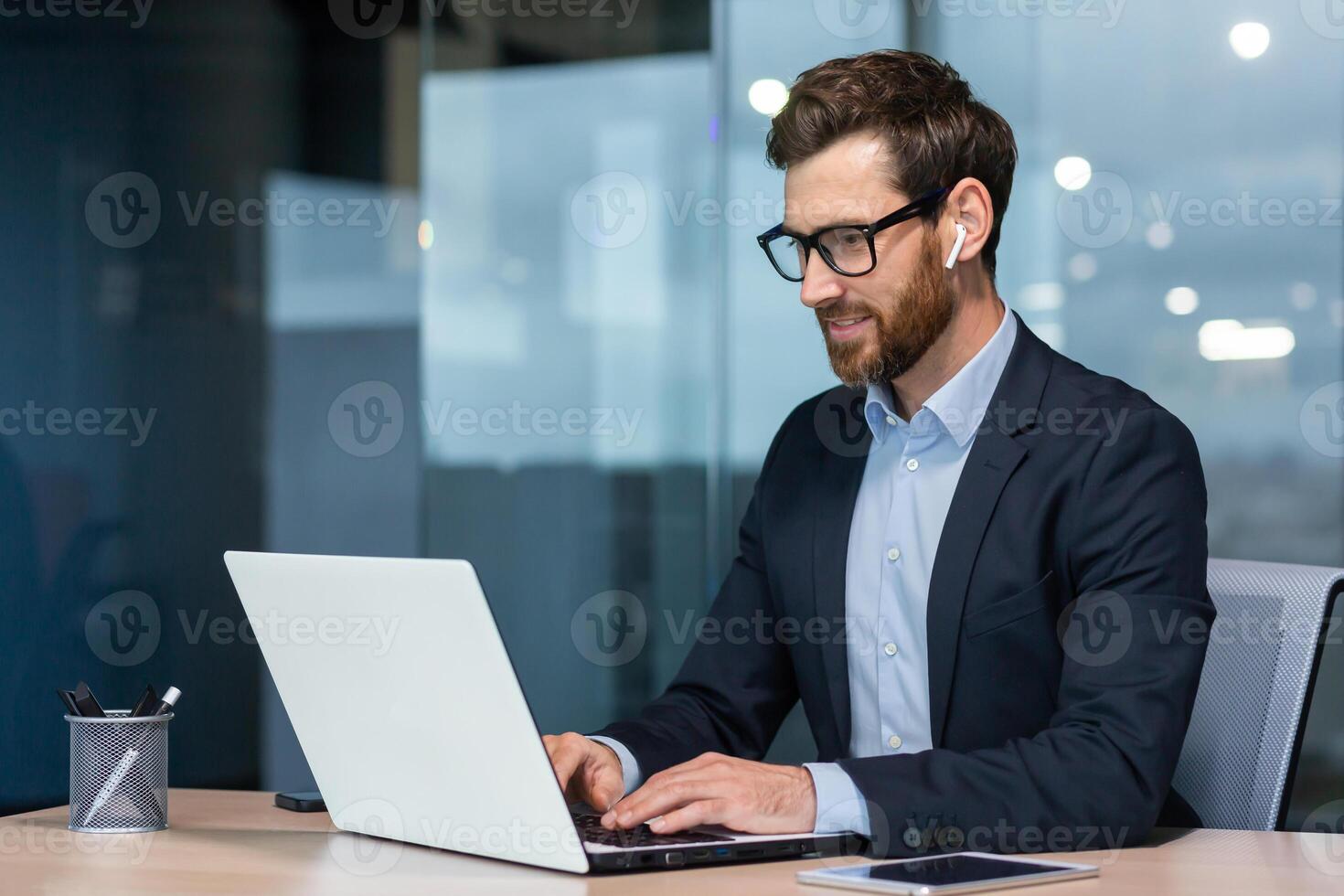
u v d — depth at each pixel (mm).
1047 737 1185
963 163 1367
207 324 2902
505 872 1035
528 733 1010
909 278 1345
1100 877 1005
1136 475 1312
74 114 2582
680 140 3369
